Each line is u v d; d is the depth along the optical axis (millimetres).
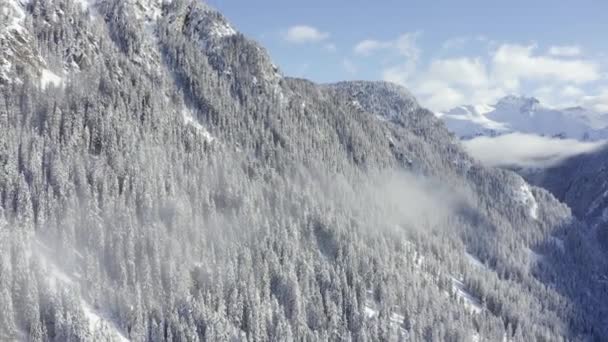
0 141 147750
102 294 126625
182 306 135000
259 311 141750
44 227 134250
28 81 177625
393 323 169625
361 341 150375
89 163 158750
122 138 171500
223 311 138625
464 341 175500
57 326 113188
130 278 134000
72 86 186375
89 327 116188
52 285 122125
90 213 141250
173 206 158750
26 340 112125
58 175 146375
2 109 161625
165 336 127688
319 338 145500
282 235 171875
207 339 127375
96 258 130750
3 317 110375
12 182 140125
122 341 119875
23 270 117125
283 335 138750
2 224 123250
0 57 179375
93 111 176250
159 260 139500
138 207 155625
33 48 192750
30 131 161750
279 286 155250
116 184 155000
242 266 153125
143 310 127750
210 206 170250
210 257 153750
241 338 133375
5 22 189375
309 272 164625
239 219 173000
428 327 171875
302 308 151875
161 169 172375
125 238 140625
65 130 165250
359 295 170000
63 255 129750
